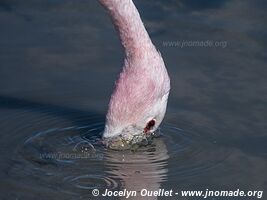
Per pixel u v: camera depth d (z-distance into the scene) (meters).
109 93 19.64
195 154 17.36
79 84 20.00
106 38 21.86
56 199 15.92
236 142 17.78
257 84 19.91
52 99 19.45
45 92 19.73
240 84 19.91
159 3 23.53
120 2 16.56
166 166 16.94
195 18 22.88
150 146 17.30
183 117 18.62
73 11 23.23
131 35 16.62
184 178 16.56
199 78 20.17
